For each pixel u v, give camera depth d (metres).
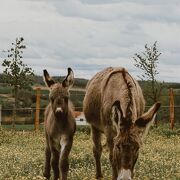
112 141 10.14
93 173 12.13
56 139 11.01
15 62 27.84
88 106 11.84
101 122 10.94
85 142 20.09
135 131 8.12
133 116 8.80
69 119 10.91
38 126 24.89
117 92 10.05
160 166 12.96
